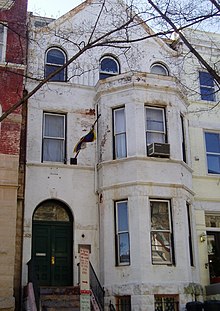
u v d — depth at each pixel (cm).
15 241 1686
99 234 1833
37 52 1995
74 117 1973
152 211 1780
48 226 1828
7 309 1508
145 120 1884
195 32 2278
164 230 1764
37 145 1881
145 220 1728
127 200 1784
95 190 1884
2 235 1576
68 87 2002
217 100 2233
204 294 1847
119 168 1828
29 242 1745
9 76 1764
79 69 1902
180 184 1830
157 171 1814
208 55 2256
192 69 2208
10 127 1703
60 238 1830
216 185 2077
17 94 1744
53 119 1969
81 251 1075
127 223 1767
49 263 1781
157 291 1647
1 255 1555
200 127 2150
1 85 1745
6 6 1848
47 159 1906
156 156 1838
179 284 1688
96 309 1509
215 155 2148
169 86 1948
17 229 1736
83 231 1833
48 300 1517
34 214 1823
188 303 1638
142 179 1780
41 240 1803
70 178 1881
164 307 1656
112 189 1814
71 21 2088
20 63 1786
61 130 1964
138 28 2156
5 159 1658
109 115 1923
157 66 2195
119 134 1902
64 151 1933
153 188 1784
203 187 2047
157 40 2206
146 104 1911
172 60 2200
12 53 1794
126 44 2127
